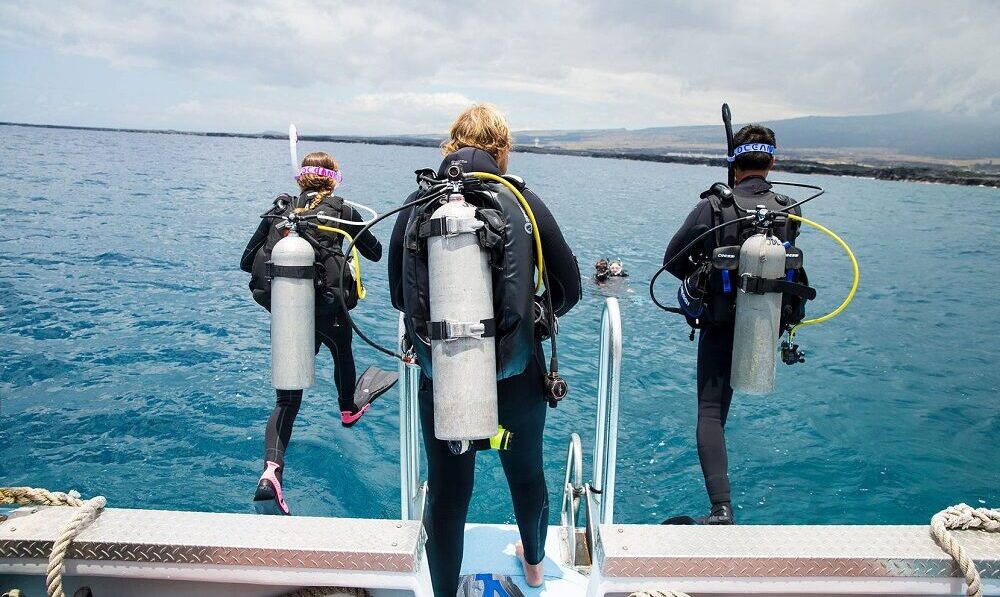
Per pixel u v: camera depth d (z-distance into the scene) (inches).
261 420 197.5
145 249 451.8
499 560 99.7
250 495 158.1
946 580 60.1
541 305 80.5
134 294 338.3
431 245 69.2
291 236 116.1
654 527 64.1
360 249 141.3
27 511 64.3
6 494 65.2
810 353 278.2
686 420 209.9
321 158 137.5
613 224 699.4
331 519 63.7
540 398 82.9
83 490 157.6
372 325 310.7
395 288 84.3
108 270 386.6
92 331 277.4
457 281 68.1
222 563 59.8
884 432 201.9
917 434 201.3
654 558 59.8
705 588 60.4
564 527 110.4
